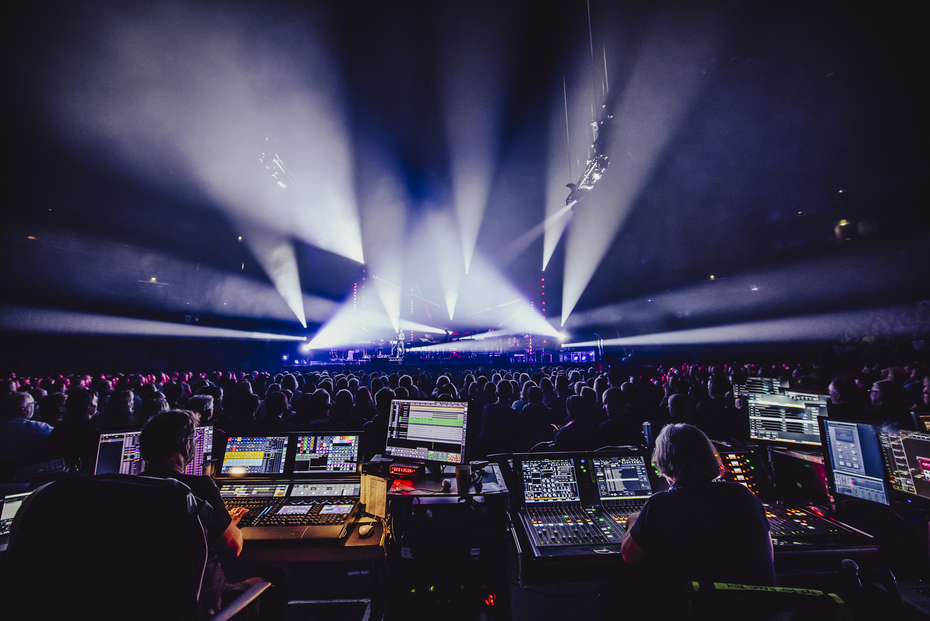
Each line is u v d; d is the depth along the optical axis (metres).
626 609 2.17
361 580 2.80
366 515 2.38
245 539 2.09
